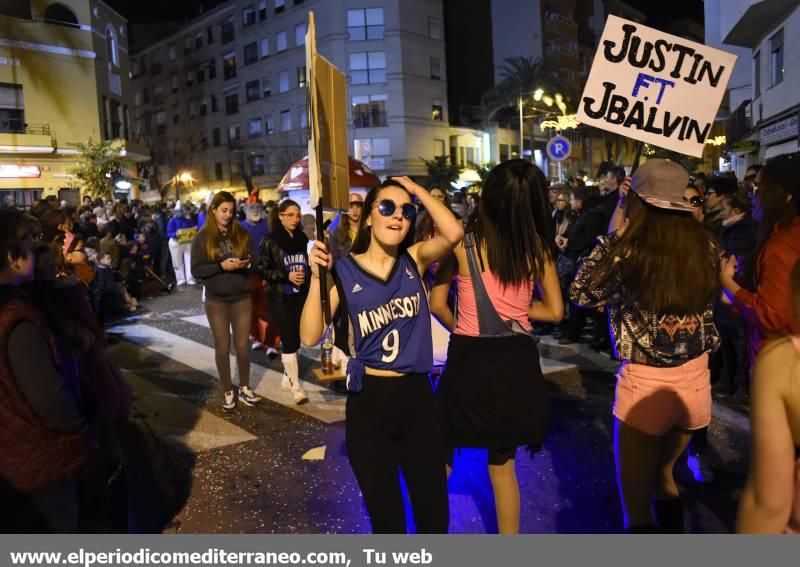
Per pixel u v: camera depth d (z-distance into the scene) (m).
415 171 46.12
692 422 3.04
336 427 5.32
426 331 2.88
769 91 18.08
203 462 4.67
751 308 2.83
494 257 2.95
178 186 52.28
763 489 1.46
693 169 25.97
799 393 1.42
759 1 15.60
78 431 2.51
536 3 53.44
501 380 2.98
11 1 29.47
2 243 2.38
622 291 3.01
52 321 2.65
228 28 54.69
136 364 7.57
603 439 4.89
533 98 46.62
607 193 8.11
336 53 45.19
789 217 2.96
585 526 3.64
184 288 14.62
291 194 11.52
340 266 2.85
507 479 3.12
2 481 2.38
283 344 5.84
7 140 28.48
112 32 34.41
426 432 2.83
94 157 29.66
